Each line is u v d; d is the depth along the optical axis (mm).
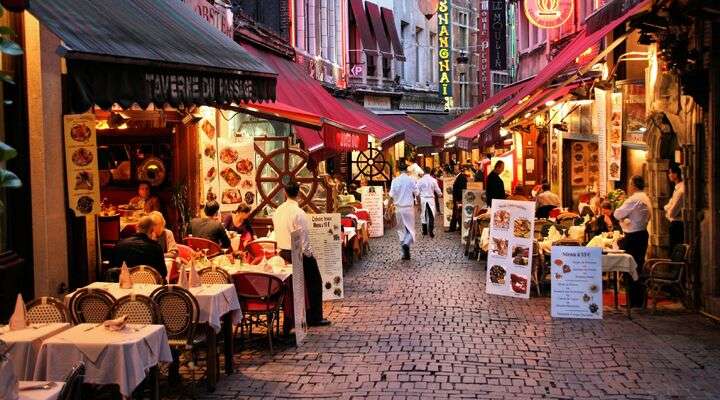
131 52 9469
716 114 13039
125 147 17844
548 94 21766
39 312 8602
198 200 17812
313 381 9867
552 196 21266
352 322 13258
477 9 67688
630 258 13414
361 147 21562
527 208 15492
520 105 22688
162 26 11758
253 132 22000
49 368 7645
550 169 26938
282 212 13023
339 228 15219
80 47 8719
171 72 10242
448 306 14539
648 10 13828
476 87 67812
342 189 28719
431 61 58969
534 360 10711
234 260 12516
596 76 20625
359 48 44188
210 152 17719
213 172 17891
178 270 11891
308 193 19172
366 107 44781
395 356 10992
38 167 10719
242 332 11828
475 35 67500
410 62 54219
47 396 6023
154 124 16672
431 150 46844
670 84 14953
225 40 13586
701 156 13609
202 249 13875
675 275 13953
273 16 29219
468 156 60656
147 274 10328
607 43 19328
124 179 17859
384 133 31453
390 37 47750
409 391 9375
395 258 21594
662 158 15867
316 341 11953
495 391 9352
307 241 12781
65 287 11156
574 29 26578
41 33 10648
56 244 11031
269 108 16719
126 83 9422
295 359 10945
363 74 44219
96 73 9078
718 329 12391
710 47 12883
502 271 15625
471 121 26172
